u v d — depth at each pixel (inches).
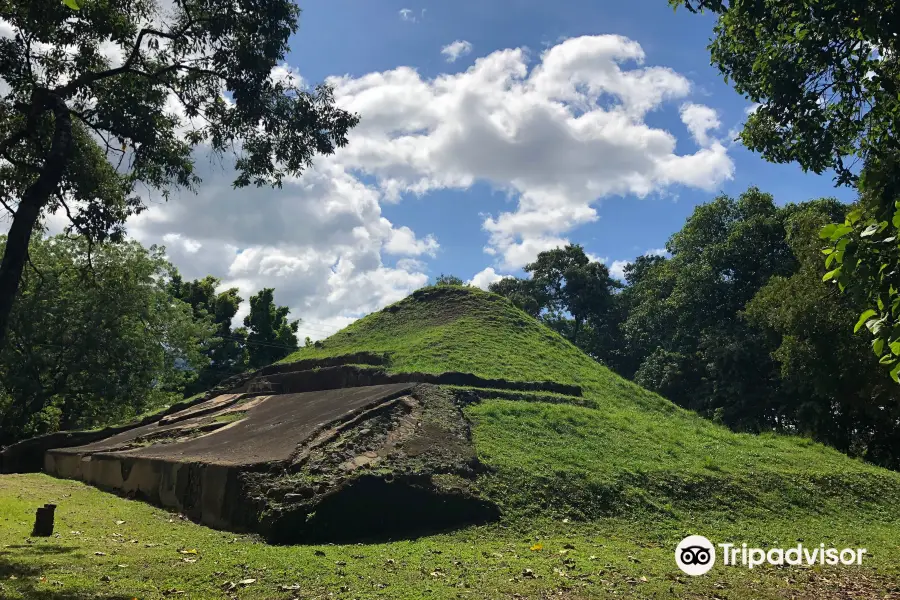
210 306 1909.4
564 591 266.4
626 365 1892.2
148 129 462.9
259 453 490.6
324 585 265.3
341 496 389.1
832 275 184.7
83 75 396.5
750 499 503.2
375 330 1131.9
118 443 766.5
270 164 477.1
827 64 334.6
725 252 1284.4
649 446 585.3
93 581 257.8
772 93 357.7
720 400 1223.5
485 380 730.2
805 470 575.5
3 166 483.2
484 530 402.0
